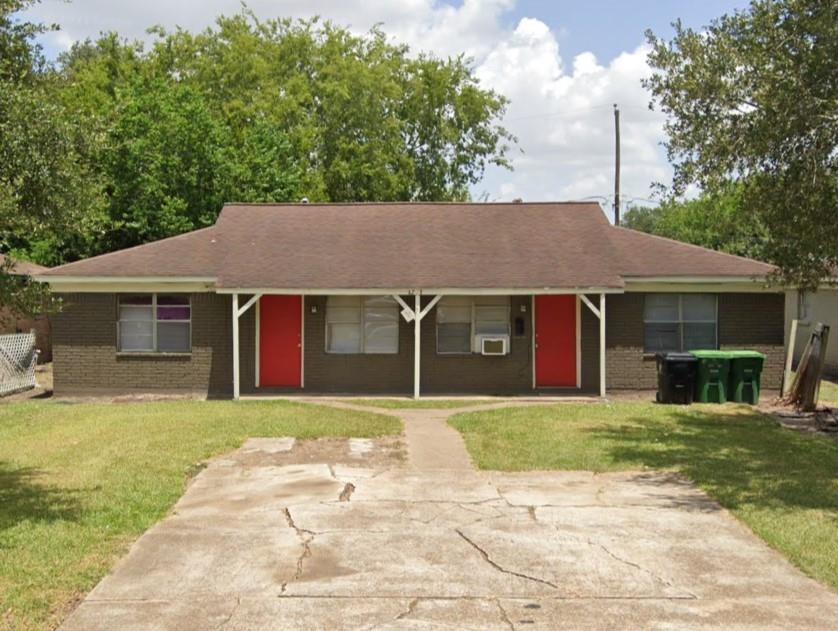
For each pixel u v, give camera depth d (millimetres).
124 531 7973
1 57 9586
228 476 10633
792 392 17375
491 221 21234
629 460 11594
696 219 36688
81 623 5848
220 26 40938
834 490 9883
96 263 18953
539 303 19453
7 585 6422
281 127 37406
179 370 19172
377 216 21500
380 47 43250
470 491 9852
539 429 14070
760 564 7227
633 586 6664
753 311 19109
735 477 10570
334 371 19453
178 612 6059
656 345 19266
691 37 11508
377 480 10430
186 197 28203
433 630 5766
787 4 10633
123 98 29000
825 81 10359
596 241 20094
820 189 10648
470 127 44562
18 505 8883
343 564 7160
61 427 14305
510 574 6930
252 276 18344
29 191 8203
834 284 14375
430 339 19391
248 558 7293
